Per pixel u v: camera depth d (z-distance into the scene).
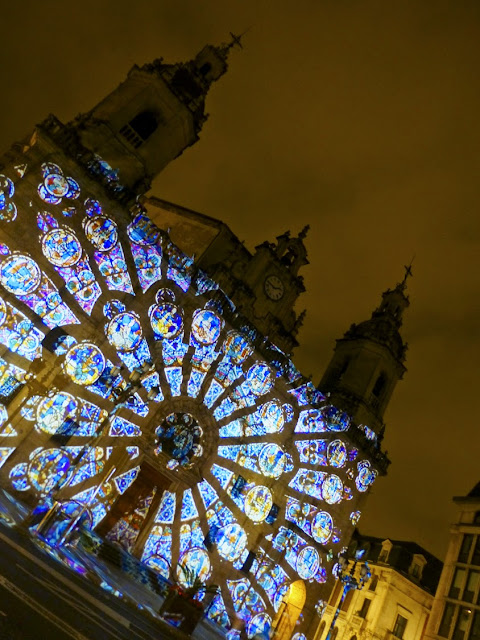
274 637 32.41
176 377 32.25
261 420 35.12
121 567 23.39
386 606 40.88
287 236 45.97
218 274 39.62
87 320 28.95
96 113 36.59
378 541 48.38
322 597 33.69
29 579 8.48
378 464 40.56
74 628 7.18
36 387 25.20
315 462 36.75
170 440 31.58
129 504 29.41
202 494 31.36
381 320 46.94
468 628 32.91
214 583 29.75
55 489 16.03
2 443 24.67
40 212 28.39
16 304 26.59
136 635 9.88
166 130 38.50
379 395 43.75
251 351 35.88
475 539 37.09
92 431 27.58
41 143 29.34
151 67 39.81
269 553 32.44
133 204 32.16
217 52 44.31
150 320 31.62
